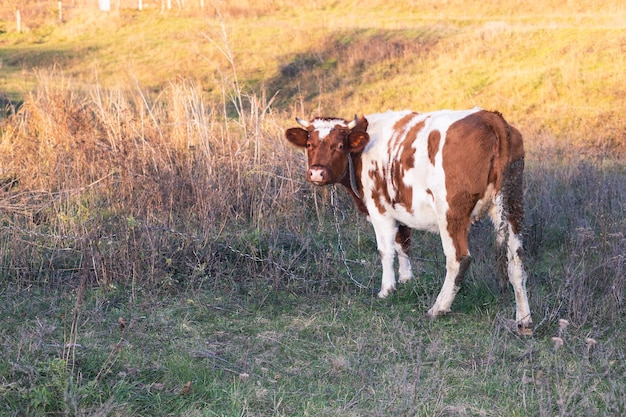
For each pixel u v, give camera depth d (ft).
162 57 86.28
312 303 21.79
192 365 16.89
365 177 22.56
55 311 20.17
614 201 29.55
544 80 61.31
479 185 19.15
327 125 22.58
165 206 26.96
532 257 24.93
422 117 21.24
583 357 17.38
